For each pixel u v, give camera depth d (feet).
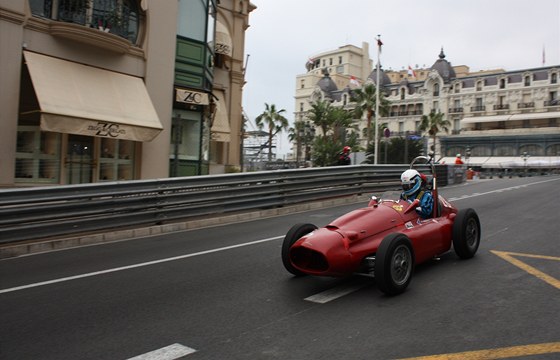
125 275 21.15
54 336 13.98
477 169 203.51
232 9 75.66
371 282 18.97
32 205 27.53
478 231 22.95
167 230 33.88
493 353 11.99
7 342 13.60
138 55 47.96
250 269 21.67
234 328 14.32
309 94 330.54
